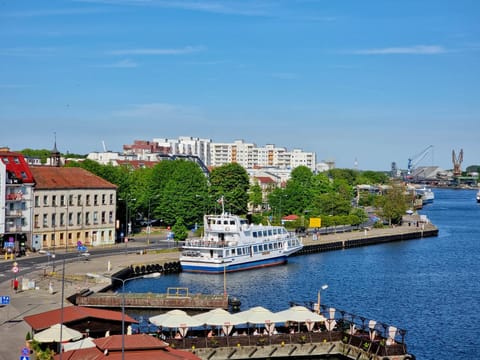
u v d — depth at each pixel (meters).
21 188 159.00
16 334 79.75
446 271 154.75
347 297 121.50
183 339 80.94
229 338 82.00
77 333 72.44
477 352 88.12
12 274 123.38
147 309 107.25
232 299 109.44
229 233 149.62
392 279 142.00
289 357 83.44
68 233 168.88
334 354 84.56
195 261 144.62
